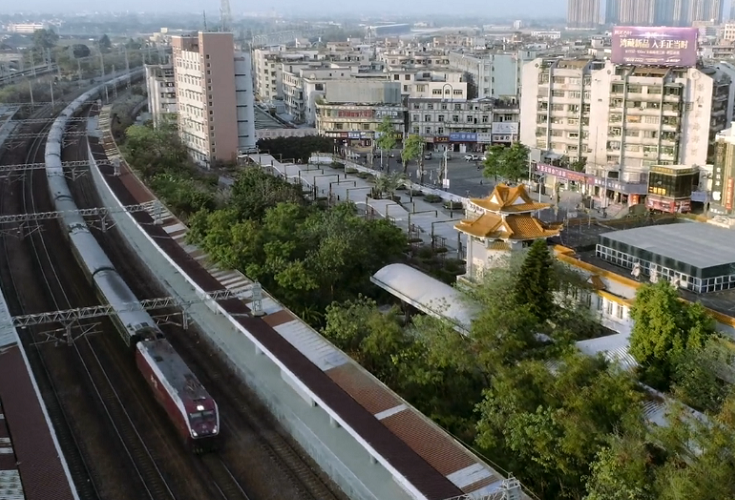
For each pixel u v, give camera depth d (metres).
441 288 87.25
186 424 64.38
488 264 87.94
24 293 104.56
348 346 74.94
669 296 68.88
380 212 137.88
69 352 85.62
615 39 150.38
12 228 128.50
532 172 165.62
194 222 103.81
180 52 199.12
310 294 91.81
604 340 72.94
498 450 56.88
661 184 130.50
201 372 80.44
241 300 83.62
